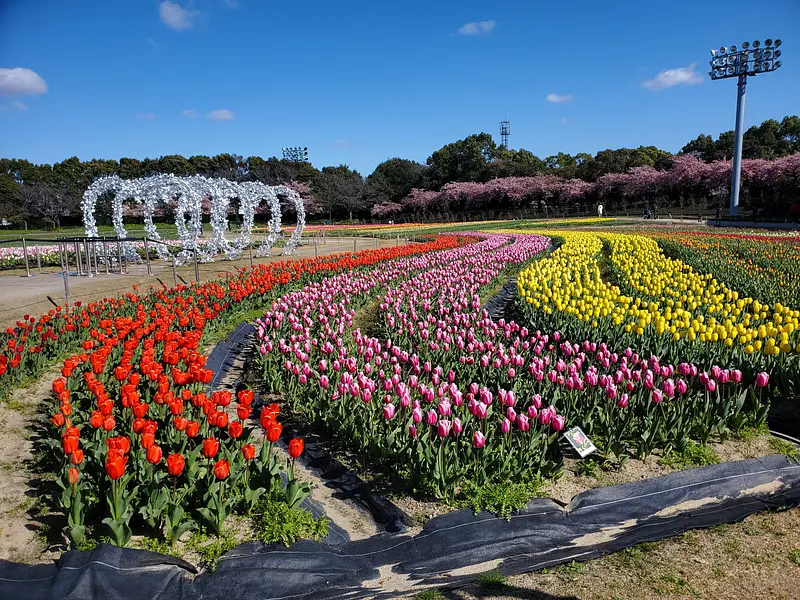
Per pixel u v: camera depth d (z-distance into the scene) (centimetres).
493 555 506
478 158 8775
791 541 509
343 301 1377
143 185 2469
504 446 612
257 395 867
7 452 679
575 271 1758
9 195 6638
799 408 791
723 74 5153
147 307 1281
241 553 473
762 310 1218
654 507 571
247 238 2772
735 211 5262
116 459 456
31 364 919
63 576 423
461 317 1077
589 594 443
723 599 432
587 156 9906
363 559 491
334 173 9294
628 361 916
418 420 615
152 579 437
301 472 658
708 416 694
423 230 5378
